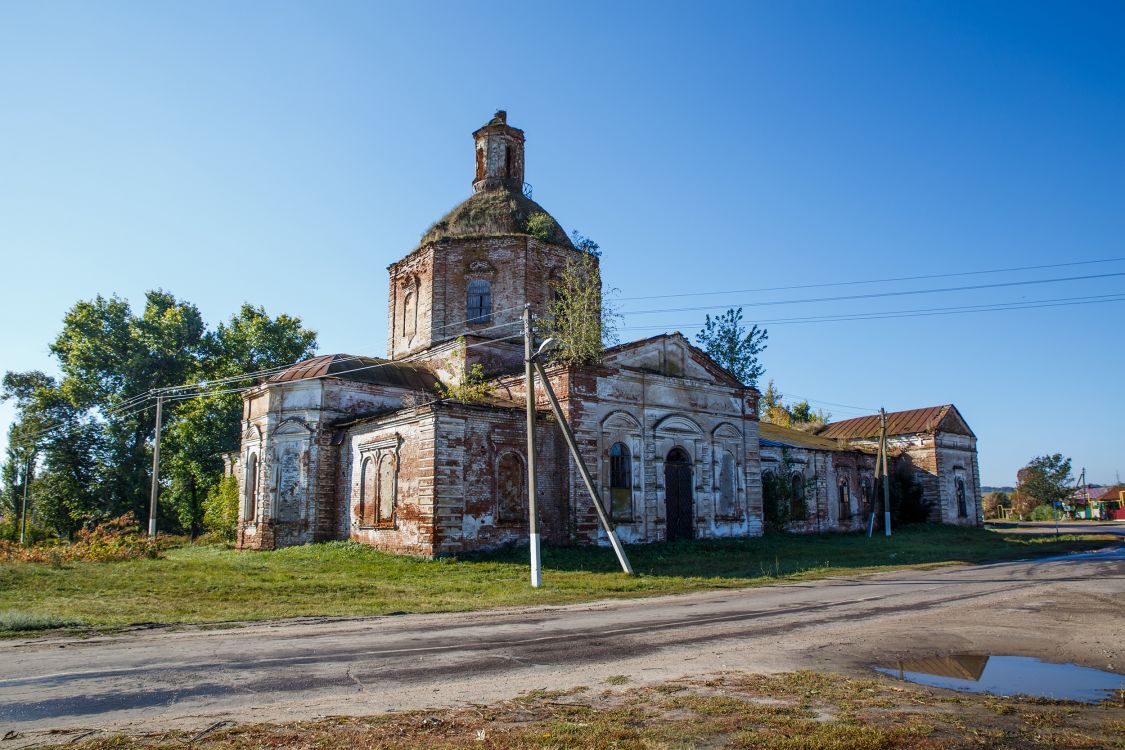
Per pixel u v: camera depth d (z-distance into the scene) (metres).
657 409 27.45
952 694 7.41
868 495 42.69
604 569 21.00
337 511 26.66
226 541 33.41
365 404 27.91
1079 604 14.21
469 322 29.39
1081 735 5.99
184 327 48.25
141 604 14.19
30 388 48.81
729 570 21.66
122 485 45.22
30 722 6.39
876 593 16.38
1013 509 87.00
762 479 34.84
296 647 9.93
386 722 6.27
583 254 30.61
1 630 11.11
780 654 9.42
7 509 52.66
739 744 5.66
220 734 5.93
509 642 10.32
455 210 32.31
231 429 45.25
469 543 22.47
